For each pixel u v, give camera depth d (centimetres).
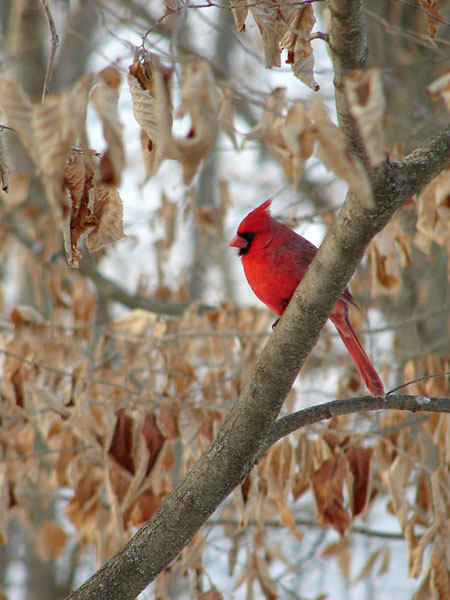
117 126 324
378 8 957
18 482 747
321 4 663
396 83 1014
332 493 721
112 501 689
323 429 743
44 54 1362
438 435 723
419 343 960
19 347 756
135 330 843
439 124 959
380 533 991
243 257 735
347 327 700
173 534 545
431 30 590
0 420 735
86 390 724
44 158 330
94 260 1206
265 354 511
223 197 1037
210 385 773
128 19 657
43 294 1359
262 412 524
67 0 1358
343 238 455
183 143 325
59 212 332
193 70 337
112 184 325
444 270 1027
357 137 416
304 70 511
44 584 1385
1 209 1067
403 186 441
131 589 547
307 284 480
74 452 790
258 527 788
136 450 715
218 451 538
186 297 1065
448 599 679
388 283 766
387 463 764
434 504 710
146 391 736
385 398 586
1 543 729
